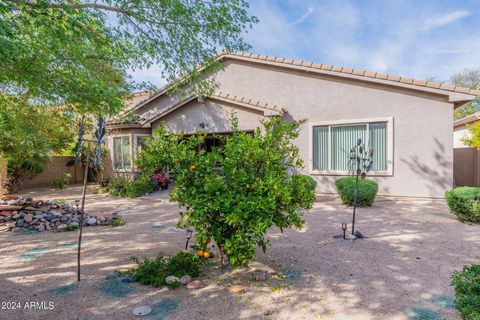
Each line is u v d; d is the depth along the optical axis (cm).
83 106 781
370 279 443
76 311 365
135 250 593
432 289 409
